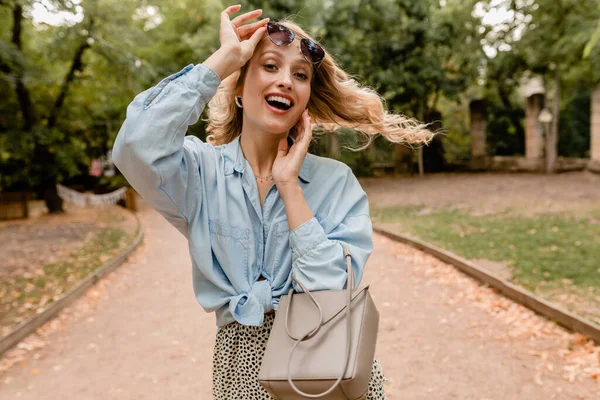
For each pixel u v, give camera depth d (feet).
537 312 18.12
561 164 74.69
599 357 13.97
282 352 4.31
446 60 81.66
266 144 5.22
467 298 20.94
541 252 26.53
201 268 4.92
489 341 16.11
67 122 69.67
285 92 4.88
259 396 5.07
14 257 35.63
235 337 5.18
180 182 4.64
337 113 5.95
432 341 16.53
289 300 4.62
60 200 66.18
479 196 53.78
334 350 4.16
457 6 73.41
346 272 4.75
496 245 29.25
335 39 60.49
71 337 18.75
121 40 57.57
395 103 79.56
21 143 57.93
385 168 92.27
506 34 75.00
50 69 63.21
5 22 56.39
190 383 14.44
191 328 19.29
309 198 5.13
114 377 15.03
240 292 4.97
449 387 13.28
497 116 95.91
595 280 20.76
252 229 5.00
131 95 67.05
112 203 77.46
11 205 61.67
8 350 17.31
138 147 4.20
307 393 4.14
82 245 39.47
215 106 5.92
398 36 72.90
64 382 14.79
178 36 77.05
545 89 77.61
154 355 16.66
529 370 13.84
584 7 59.62
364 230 5.04
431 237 33.58
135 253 36.68
